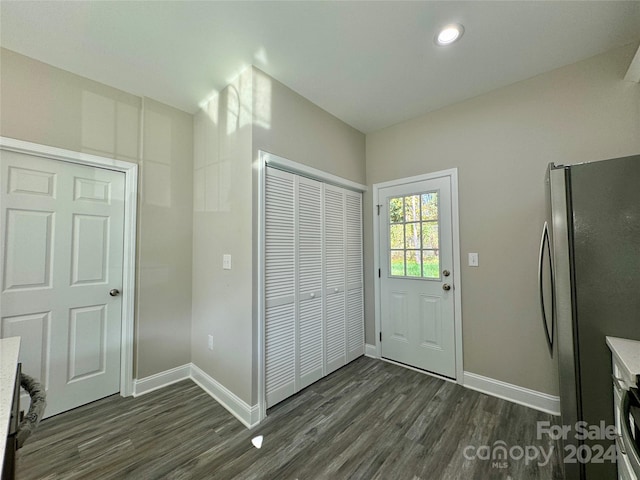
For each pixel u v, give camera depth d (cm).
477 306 235
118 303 233
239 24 164
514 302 218
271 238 214
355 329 300
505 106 225
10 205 186
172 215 257
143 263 239
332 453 163
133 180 237
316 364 250
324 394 228
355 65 202
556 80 204
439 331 258
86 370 216
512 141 221
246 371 197
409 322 279
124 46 182
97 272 223
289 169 230
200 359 252
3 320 183
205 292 247
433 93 238
